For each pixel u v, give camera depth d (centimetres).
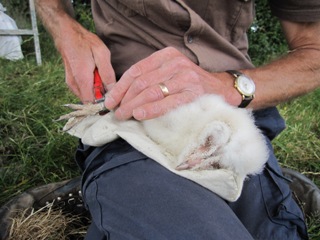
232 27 59
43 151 95
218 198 45
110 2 59
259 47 246
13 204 71
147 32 57
